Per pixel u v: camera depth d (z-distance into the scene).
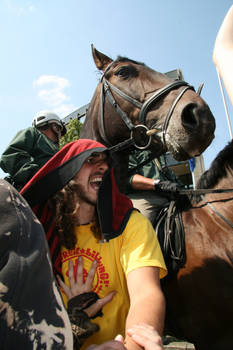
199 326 1.87
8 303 0.52
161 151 2.21
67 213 1.36
